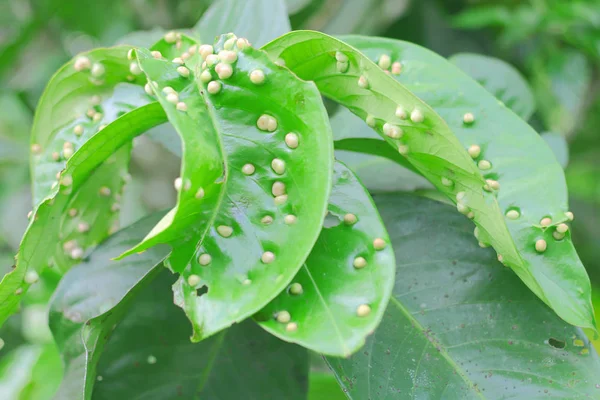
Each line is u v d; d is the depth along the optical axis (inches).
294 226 27.1
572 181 77.8
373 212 27.7
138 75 29.9
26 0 63.8
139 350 31.5
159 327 31.6
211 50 28.1
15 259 28.9
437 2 54.6
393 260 27.2
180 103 27.2
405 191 31.8
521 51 54.7
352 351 26.2
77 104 30.3
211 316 26.8
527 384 28.9
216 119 27.6
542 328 29.4
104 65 30.0
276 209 27.4
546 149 29.1
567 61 51.3
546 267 28.6
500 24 51.6
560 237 28.7
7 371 48.3
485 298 29.8
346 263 27.4
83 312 30.1
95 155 28.9
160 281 31.6
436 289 30.1
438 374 29.1
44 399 42.5
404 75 29.8
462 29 54.3
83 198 30.7
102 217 31.3
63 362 30.3
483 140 29.3
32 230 28.9
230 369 31.8
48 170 30.2
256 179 27.5
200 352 31.8
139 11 57.2
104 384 31.1
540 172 29.0
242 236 27.3
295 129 27.5
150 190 56.9
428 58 29.8
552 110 56.9
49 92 30.0
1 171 64.4
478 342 29.4
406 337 29.5
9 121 67.6
